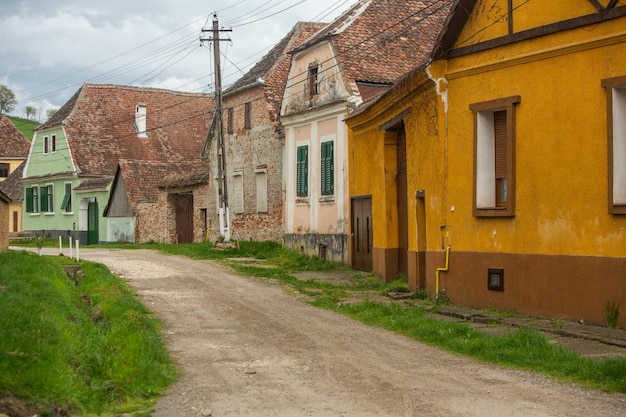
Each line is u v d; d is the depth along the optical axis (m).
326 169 28.50
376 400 8.67
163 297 18.64
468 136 16.22
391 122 21.25
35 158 60.25
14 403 7.33
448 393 9.00
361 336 13.22
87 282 19.80
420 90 18.22
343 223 27.16
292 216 31.42
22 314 10.04
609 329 12.91
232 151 38.50
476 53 15.95
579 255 13.86
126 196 47.59
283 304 17.52
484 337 12.12
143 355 10.15
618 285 13.19
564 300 14.13
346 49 27.47
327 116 28.36
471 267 16.17
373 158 23.67
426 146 18.00
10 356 8.00
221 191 36.31
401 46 28.34
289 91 31.47
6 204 24.64
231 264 28.09
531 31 14.71
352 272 25.14
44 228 59.28
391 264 22.25
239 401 8.69
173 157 57.41
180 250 35.06
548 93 14.46
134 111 58.91
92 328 11.99
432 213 17.55
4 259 18.70
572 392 9.05
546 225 14.50
